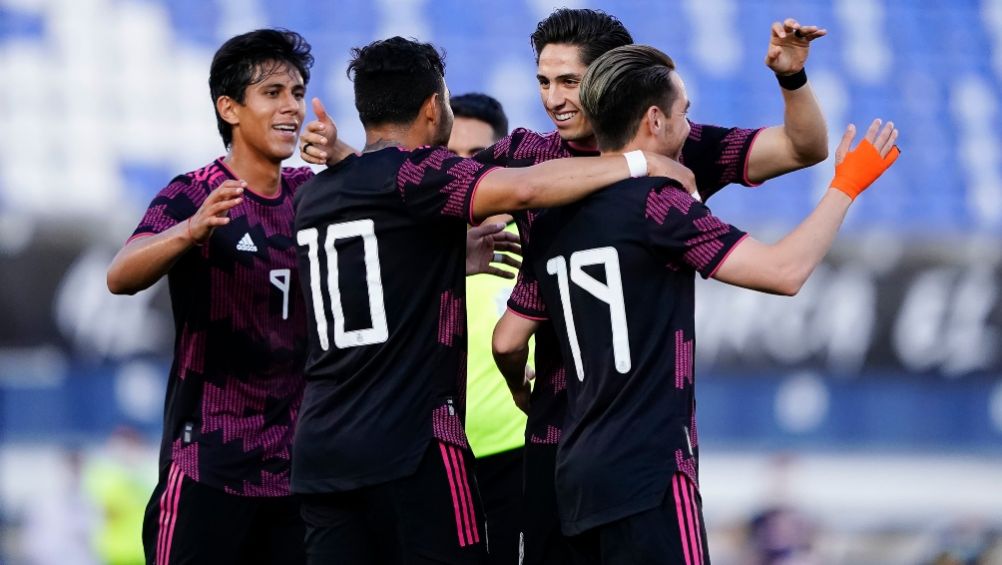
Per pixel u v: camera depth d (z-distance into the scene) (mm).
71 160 47562
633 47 14383
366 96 15117
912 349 46250
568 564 15172
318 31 53094
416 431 14430
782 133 15656
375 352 14523
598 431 13812
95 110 49125
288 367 17172
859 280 46438
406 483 14352
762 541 40219
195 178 17094
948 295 47000
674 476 13586
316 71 51875
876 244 46812
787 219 50000
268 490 16953
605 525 13742
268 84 16922
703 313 44344
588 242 14047
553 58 15211
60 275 42438
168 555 16812
